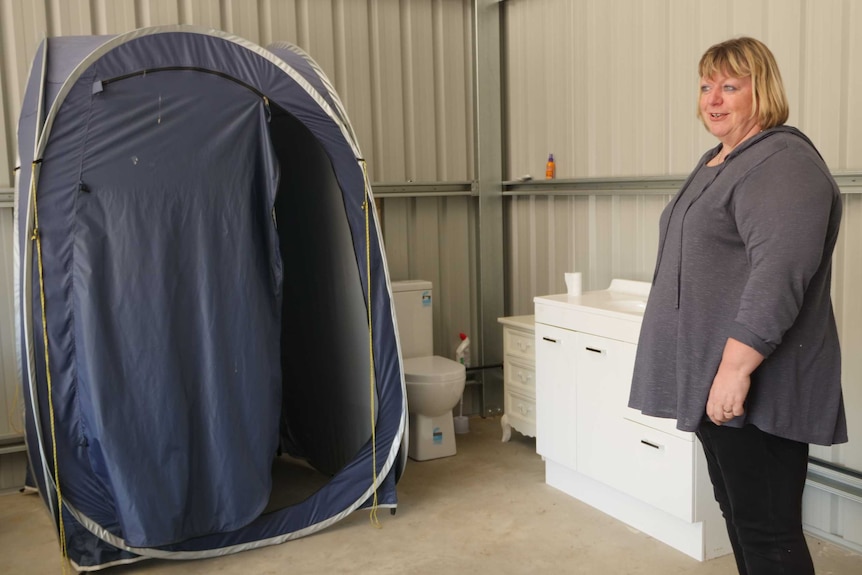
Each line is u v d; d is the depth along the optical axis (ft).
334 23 15.35
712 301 6.42
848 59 10.03
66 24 13.38
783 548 6.35
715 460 6.82
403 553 10.74
